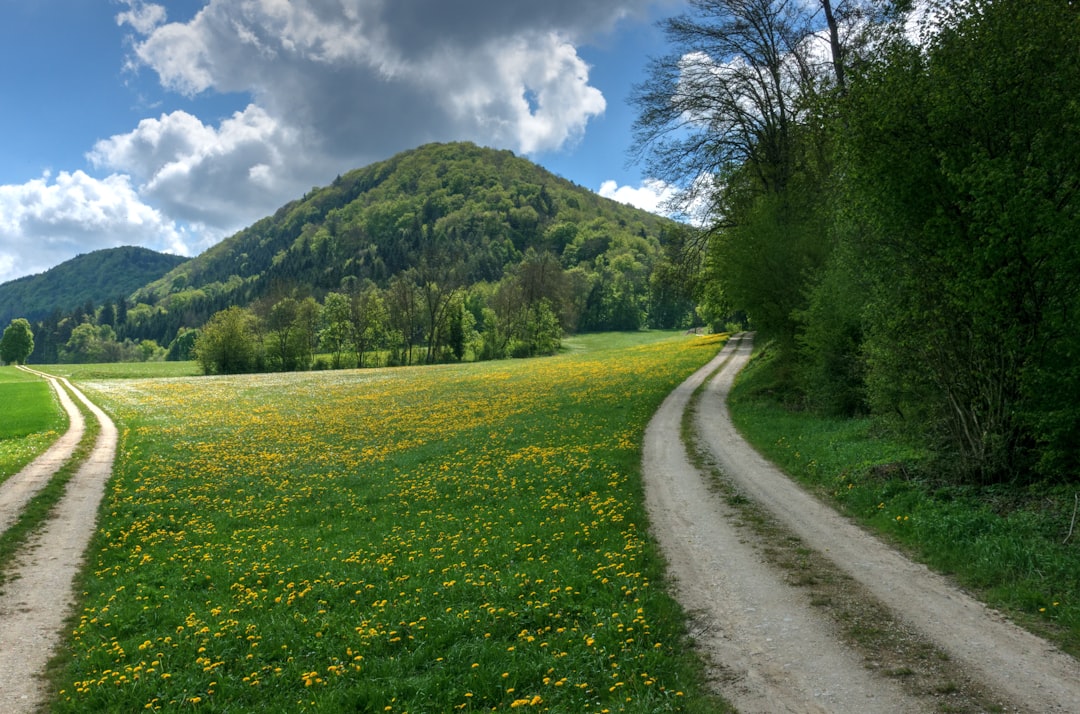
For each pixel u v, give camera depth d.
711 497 16.17
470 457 23.81
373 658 8.77
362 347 105.94
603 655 8.23
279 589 12.16
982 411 13.62
